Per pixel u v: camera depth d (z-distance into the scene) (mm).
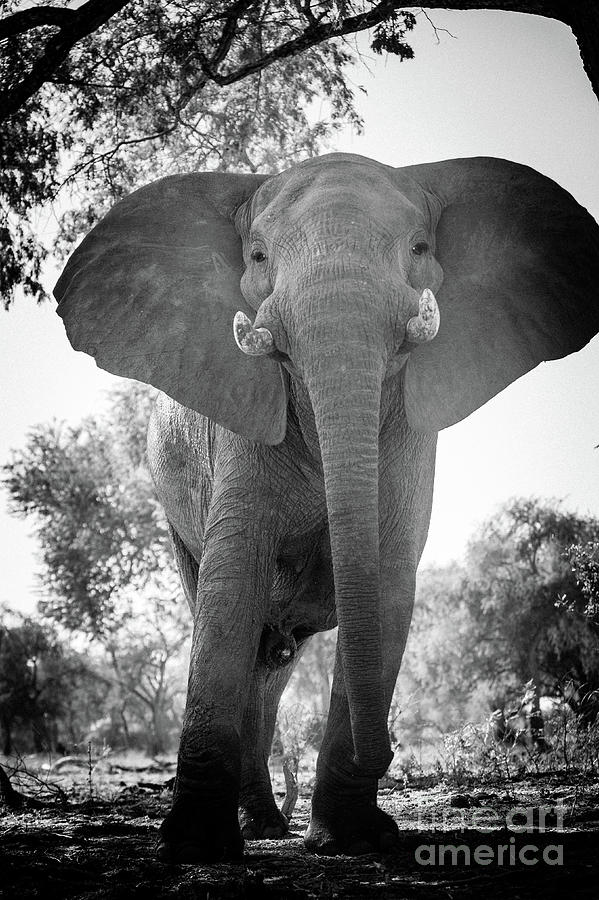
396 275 5371
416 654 28016
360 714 4727
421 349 5945
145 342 6148
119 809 8430
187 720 5508
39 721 35812
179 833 5328
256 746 7516
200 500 7117
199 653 5617
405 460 6074
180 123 9609
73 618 25172
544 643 26016
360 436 4980
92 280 6285
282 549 6184
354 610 4801
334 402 5023
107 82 9234
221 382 5980
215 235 6227
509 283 6098
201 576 5852
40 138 9047
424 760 12562
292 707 13055
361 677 4750
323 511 6090
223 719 5477
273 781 11680
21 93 7227
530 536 27688
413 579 6066
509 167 6242
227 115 10203
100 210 9875
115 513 24938
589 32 5895
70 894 4543
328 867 5020
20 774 14820
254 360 5949
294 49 7945
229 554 5812
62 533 25188
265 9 8844
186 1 8797
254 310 5934
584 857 4855
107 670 42031
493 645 26938
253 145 10578
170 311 6160
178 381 6047
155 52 9047
